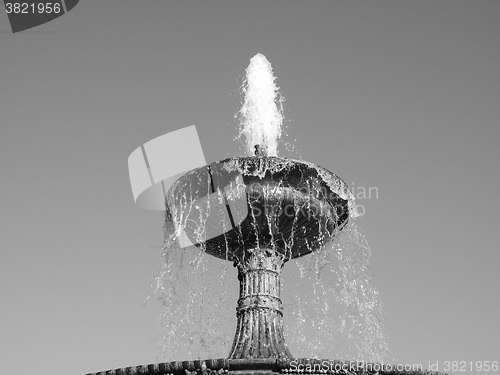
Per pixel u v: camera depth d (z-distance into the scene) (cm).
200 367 904
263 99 1316
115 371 937
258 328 1036
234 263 1127
